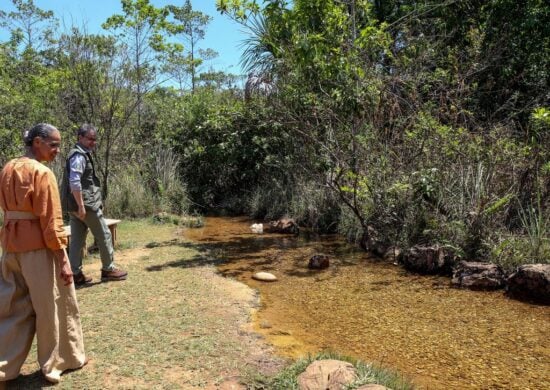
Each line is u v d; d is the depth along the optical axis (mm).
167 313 4703
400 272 6258
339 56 7141
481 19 9945
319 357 3643
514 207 6395
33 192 3178
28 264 3225
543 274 5012
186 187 11703
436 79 8219
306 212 9602
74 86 9953
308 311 4938
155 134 12156
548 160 6422
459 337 4273
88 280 5691
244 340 4129
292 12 6996
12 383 3348
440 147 7102
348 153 7801
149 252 7379
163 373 3508
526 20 8766
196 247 7762
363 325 4570
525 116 8734
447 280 5859
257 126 10844
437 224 6566
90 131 5328
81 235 5582
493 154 6691
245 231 9234
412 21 9750
